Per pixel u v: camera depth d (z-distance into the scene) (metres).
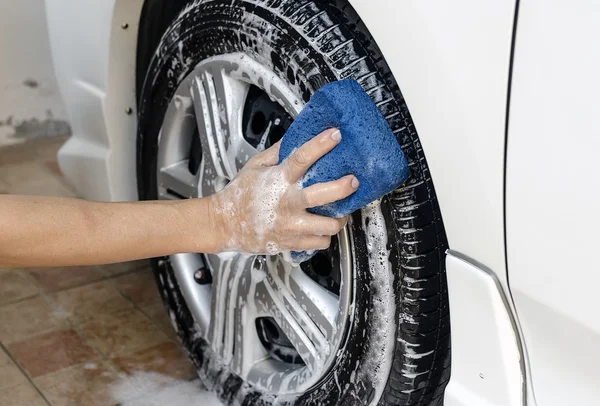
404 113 0.88
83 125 1.64
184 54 1.21
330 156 0.81
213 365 1.38
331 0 0.96
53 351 1.59
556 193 0.69
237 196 0.93
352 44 0.91
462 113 0.76
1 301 1.78
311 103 0.83
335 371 1.05
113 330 1.67
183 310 1.43
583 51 0.64
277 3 0.98
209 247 0.97
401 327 0.94
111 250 0.91
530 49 0.68
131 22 1.40
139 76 1.47
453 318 0.86
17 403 1.42
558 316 0.74
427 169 0.88
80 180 1.72
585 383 0.76
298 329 1.10
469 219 0.79
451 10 0.74
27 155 2.69
